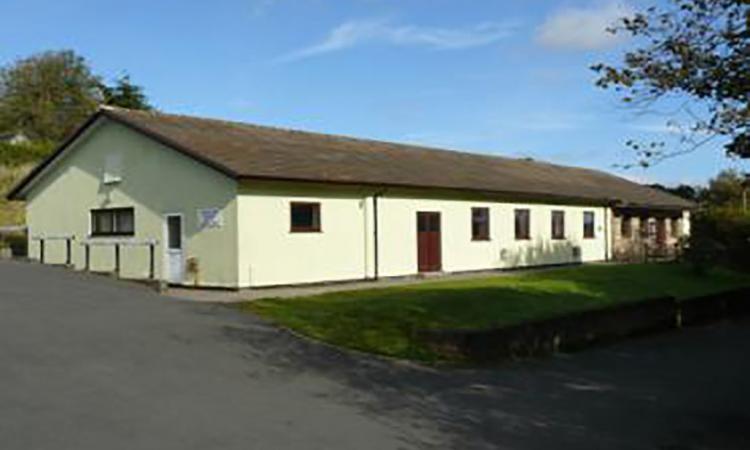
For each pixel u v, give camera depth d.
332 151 27.03
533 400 10.83
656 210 41.06
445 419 9.42
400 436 8.50
